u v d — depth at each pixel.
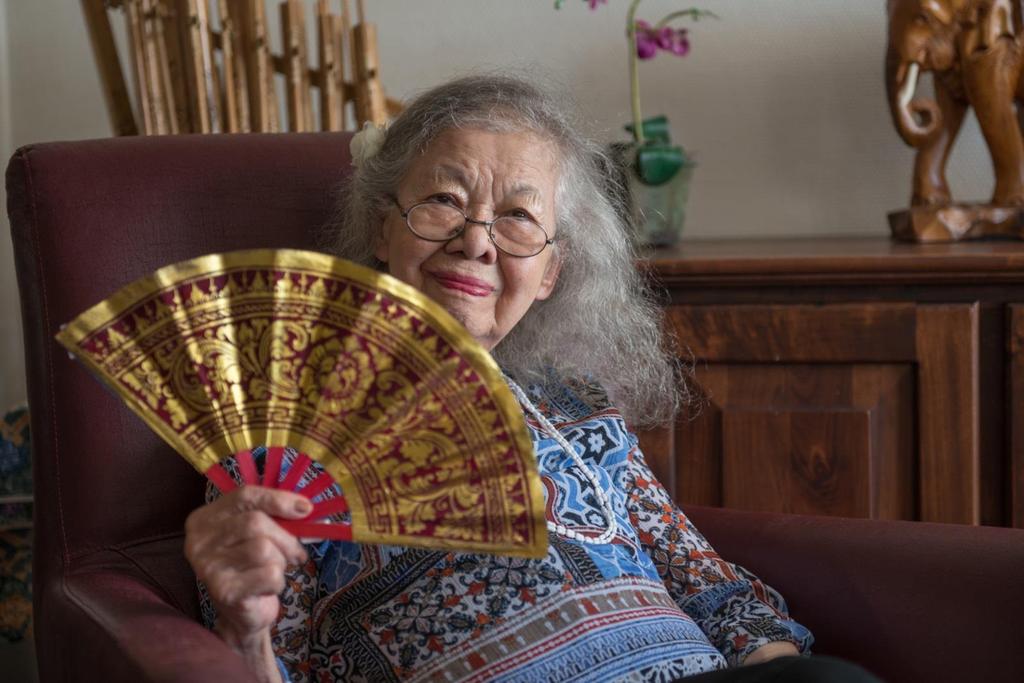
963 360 1.54
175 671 0.80
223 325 0.80
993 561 1.14
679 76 2.20
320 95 1.94
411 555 1.06
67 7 2.40
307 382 0.81
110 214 1.18
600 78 2.22
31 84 2.43
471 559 1.07
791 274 1.57
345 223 1.28
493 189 1.14
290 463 1.07
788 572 1.25
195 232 1.23
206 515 0.83
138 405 0.81
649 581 1.16
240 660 0.84
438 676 1.02
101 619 0.94
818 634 1.23
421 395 0.81
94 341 0.79
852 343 1.57
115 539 1.16
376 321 0.80
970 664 1.13
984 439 1.55
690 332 1.61
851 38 2.13
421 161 1.16
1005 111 1.78
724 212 2.21
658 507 1.28
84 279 1.16
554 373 1.35
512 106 1.18
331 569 1.08
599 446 1.26
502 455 0.83
